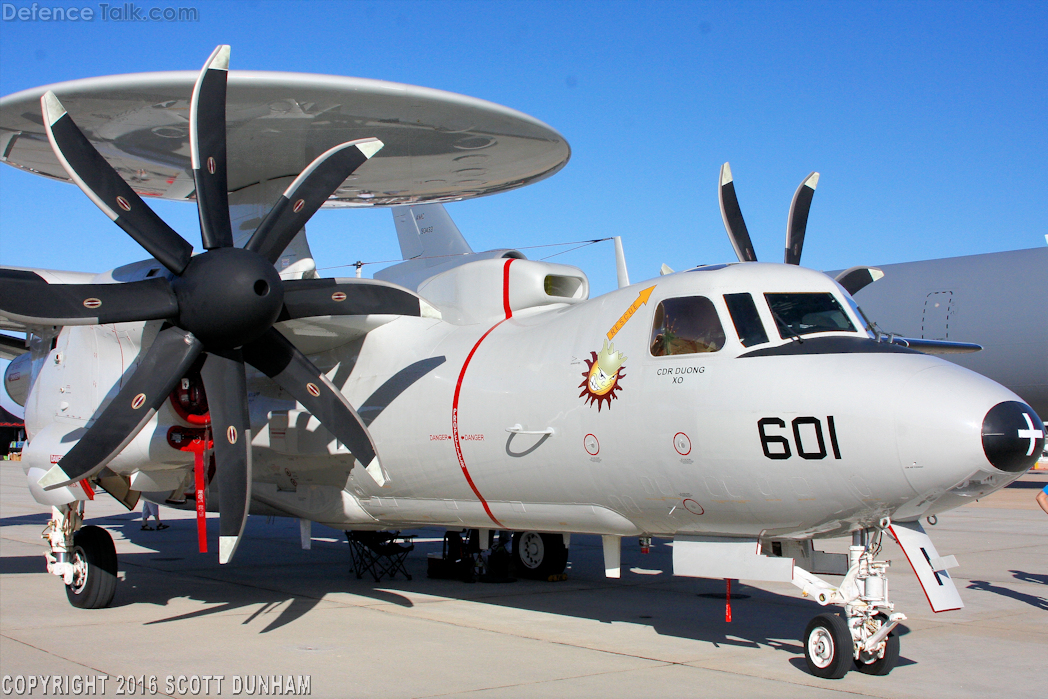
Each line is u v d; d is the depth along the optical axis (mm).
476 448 7680
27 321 6676
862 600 6168
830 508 5914
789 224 9297
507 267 8539
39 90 7973
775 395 5961
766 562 6410
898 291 21359
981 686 5836
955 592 6195
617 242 10594
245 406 7445
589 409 6902
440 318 8188
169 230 7355
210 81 7363
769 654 6688
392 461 8438
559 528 7738
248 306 7074
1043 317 19312
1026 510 20297
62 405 9078
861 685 5828
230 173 10430
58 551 8602
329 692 5535
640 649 6820
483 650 6734
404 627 7625
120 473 8633
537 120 9320
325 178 7961
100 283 7766
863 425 5613
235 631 7406
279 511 9945
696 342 6496
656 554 13430
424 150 10008
